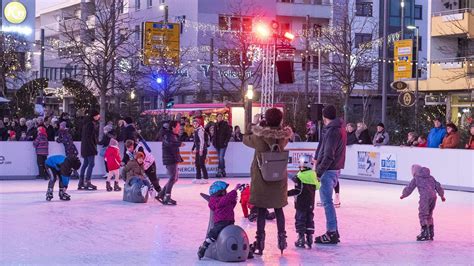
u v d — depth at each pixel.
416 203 17.16
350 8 59.62
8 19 52.84
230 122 37.69
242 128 38.03
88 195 17.86
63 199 16.58
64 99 59.03
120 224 12.88
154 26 38.66
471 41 43.31
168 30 38.97
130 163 16.64
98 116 19.44
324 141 10.87
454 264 9.65
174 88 54.56
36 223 12.89
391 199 18.08
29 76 57.44
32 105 37.47
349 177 24.94
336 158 10.98
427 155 22.14
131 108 35.66
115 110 36.62
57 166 16.47
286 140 9.83
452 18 41.81
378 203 17.11
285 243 10.05
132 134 19.33
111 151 18.94
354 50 58.75
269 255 10.08
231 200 9.67
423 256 10.21
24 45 52.97
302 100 46.88
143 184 16.34
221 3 55.56
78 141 23.61
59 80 64.75
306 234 10.73
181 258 9.70
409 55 36.09
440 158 21.81
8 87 55.25
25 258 9.57
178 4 57.06
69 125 26.08
